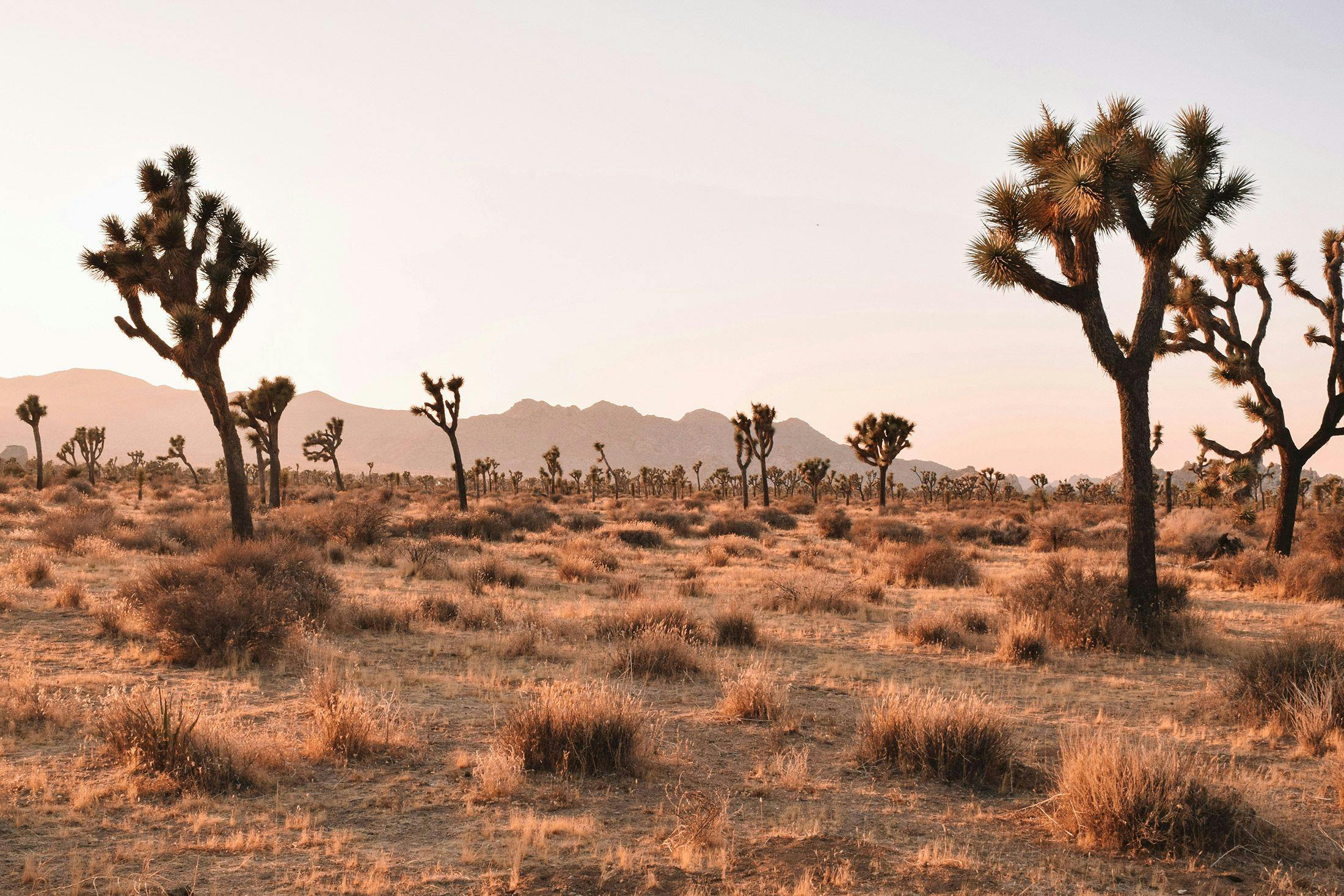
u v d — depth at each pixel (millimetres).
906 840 5758
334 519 26453
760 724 8812
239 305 21344
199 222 21359
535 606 16375
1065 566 15867
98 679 9539
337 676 9617
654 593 19344
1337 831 6062
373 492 62094
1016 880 5086
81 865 4895
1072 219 13734
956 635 13711
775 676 10688
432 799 6312
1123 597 14422
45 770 6492
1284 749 8086
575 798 6406
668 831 5758
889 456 55875
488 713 8852
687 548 33031
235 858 5145
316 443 70375
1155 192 13531
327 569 18562
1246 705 9062
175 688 9328
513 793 6484
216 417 21547
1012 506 75062
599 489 115688
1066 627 13805
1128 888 5047
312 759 7090
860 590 19484
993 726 7398
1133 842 5625
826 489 112062
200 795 6137
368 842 5484
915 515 58219
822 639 14188
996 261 13875
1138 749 6406
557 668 11281
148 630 11742
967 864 5281
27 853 5070
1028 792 6902
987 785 7031
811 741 8227
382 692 9297
